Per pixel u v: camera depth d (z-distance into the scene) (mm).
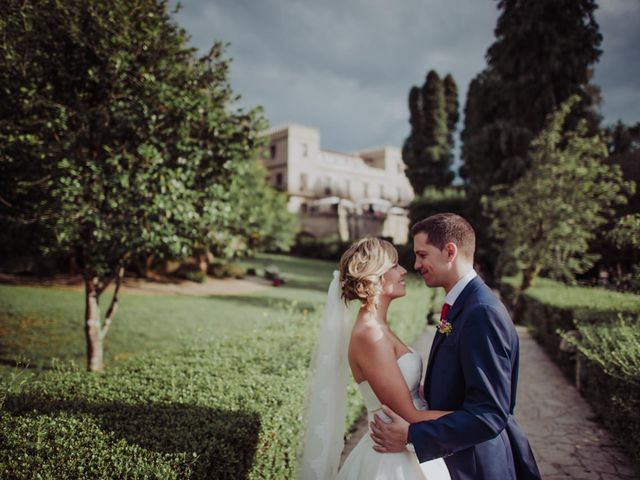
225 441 2025
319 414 2051
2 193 5266
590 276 15438
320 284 21125
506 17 19062
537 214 11578
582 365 5629
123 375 3049
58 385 2715
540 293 9711
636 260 9680
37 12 4215
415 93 35688
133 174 4855
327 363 2068
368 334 1787
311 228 41844
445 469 1720
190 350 3867
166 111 4992
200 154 5203
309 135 44500
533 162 12391
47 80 4648
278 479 2566
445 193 28609
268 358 3627
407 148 36500
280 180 44094
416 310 8508
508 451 1729
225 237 6145
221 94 5707
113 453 1807
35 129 4684
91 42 4602
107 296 13641
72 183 4551
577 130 11828
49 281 15141
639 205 12922
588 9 17906
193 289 16859
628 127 21625
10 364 6633
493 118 21344
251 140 5699
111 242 5066
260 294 16906
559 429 4566
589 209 11266
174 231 5062
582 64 17672
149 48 5059
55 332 8883
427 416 1635
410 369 1868
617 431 4078
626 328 4148
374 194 50625
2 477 1630
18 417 2107
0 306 10797
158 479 1661
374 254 1880
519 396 5676
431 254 1809
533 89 18188
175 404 2438
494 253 21500
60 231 4680
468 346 1577
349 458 1950
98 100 5020
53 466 1696
